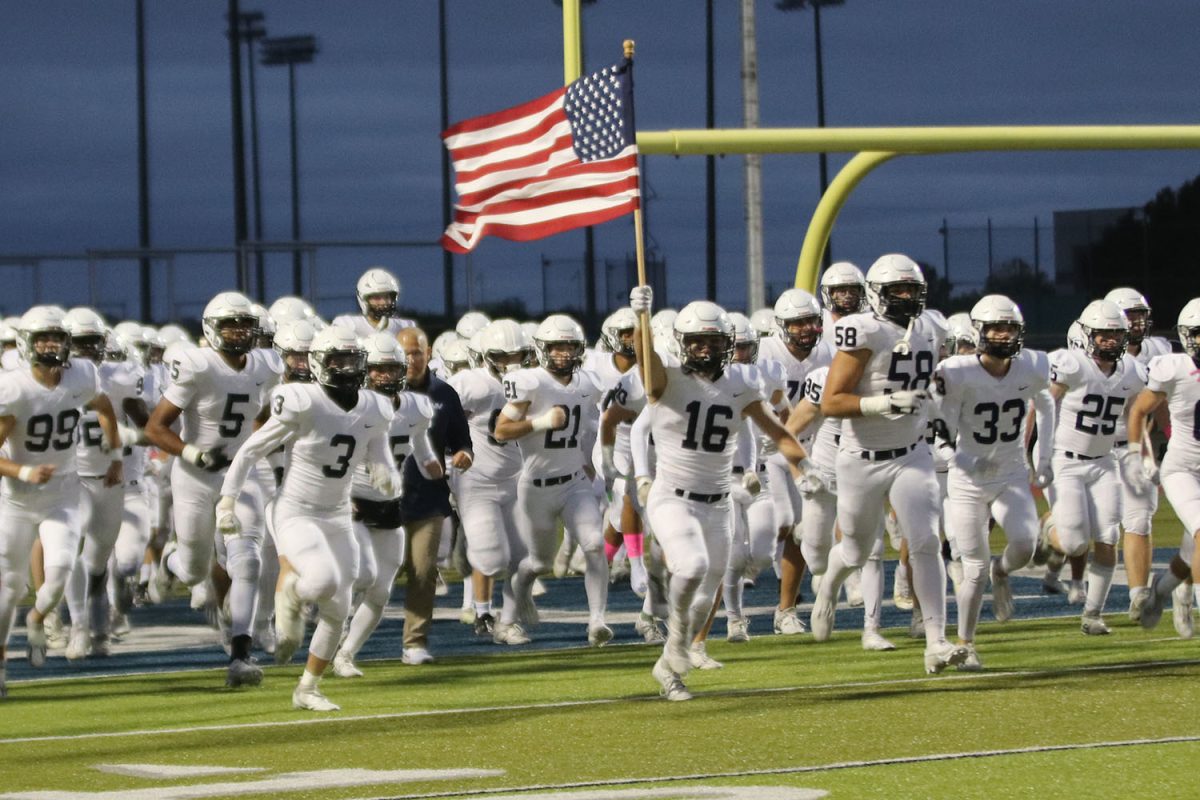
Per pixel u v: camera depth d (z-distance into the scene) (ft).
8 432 57.47
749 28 134.82
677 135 93.35
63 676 64.08
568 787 40.04
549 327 67.82
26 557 58.90
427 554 64.90
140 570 89.76
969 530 58.90
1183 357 63.26
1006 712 49.26
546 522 69.36
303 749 46.47
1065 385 69.56
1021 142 96.73
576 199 61.26
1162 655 61.26
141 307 219.82
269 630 69.46
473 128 63.62
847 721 48.42
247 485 62.49
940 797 38.24
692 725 48.52
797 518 72.49
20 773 43.80
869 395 57.36
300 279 239.09
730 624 70.18
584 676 60.29
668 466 53.16
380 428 53.78
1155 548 103.45
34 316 57.36
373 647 71.56
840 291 75.92
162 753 46.42
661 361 52.95
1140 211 207.72
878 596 65.77
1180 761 41.63
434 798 39.22
